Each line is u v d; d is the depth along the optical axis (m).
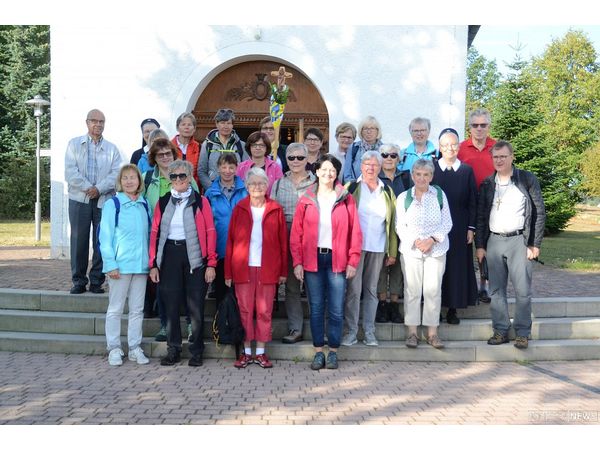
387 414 4.82
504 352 6.52
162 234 6.09
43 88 30.81
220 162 6.47
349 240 6.12
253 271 6.11
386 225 6.42
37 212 16.91
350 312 6.46
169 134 10.77
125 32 10.66
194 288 6.10
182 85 10.72
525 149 19.69
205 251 6.12
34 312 7.13
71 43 10.69
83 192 7.20
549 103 42.84
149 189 6.50
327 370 6.08
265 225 6.07
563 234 22.02
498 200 6.49
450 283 6.58
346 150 7.20
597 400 5.23
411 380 5.77
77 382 5.55
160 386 5.47
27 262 10.73
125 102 10.74
